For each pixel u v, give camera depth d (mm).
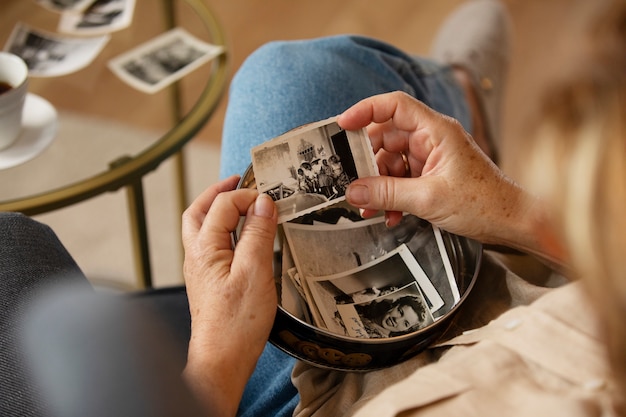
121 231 1555
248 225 623
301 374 659
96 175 976
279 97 838
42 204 941
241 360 580
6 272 592
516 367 479
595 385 442
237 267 600
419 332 609
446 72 1088
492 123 1348
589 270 299
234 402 562
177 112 1063
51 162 988
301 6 2088
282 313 607
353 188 664
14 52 1128
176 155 1269
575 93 296
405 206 665
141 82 1099
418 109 663
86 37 1160
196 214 663
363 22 2051
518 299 658
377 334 644
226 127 874
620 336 319
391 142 712
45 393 300
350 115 661
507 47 1497
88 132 1031
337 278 673
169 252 1542
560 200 301
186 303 859
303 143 667
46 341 304
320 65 861
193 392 318
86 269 1490
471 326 664
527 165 323
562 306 500
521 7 1797
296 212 665
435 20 2057
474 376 476
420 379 488
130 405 285
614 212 284
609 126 284
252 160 663
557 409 429
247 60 906
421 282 674
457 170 658
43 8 1199
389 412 464
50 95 1075
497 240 683
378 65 907
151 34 1167
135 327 308
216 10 2074
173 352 315
